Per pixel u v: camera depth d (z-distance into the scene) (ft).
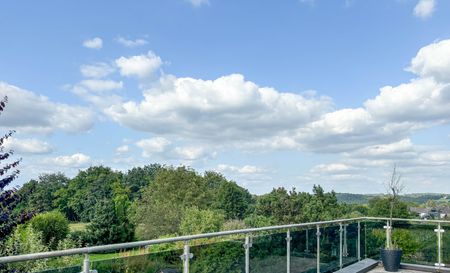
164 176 161.27
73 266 10.08
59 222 73.00
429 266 23.90
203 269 14.06
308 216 130.11
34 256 9.04
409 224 24.89
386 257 23.72
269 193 140.97
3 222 22.29
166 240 12.64
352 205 79.61
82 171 189.16
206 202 157.07
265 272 17.22
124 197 172.04
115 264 11.03
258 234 17.20
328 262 21.86
